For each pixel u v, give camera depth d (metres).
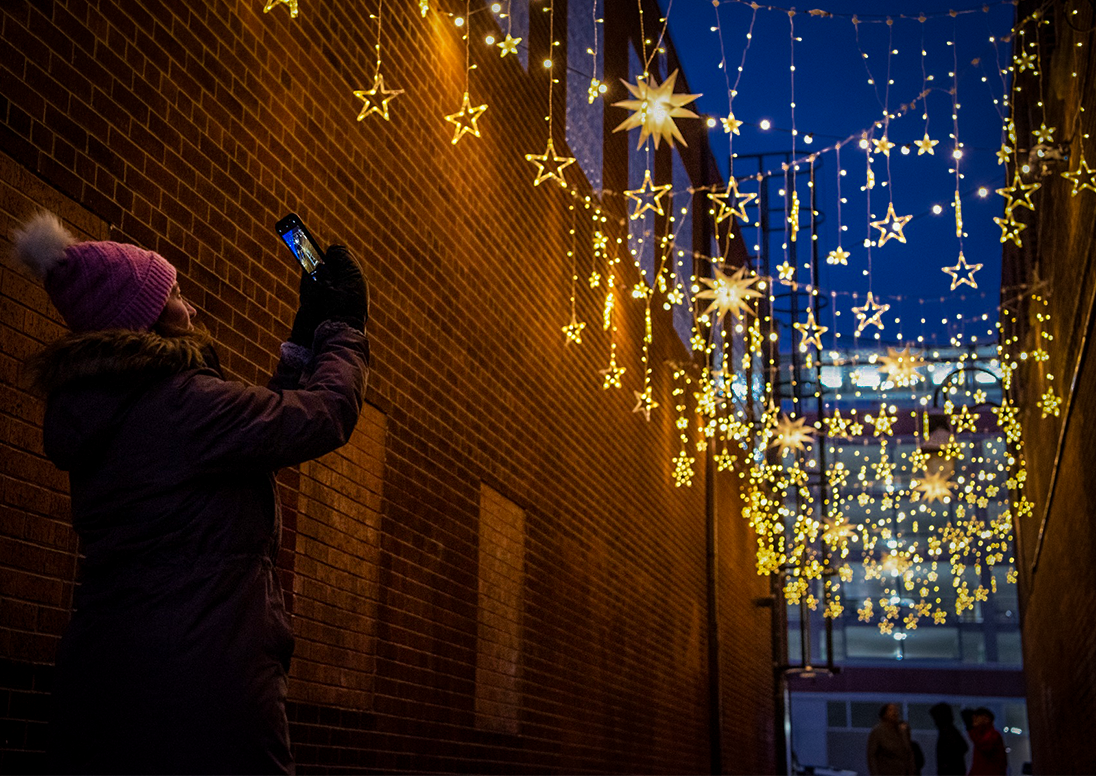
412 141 6.08
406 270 5.89
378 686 5.28
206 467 1.92
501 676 6.92
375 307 5.50
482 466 6.82
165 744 1.77
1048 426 12.12
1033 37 10.01
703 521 13.98
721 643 14.93
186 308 2.19
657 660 11.12
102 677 1.81
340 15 5.36
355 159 5.41
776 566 17.05
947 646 33.50
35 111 3.31
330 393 2.06
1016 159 9.48
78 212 3.49
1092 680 9.59
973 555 33.34
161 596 1.84
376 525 5.38
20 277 3.25
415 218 6.05
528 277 7.88
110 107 3.66
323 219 5.05
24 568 3.20
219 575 1.88
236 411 1.94
